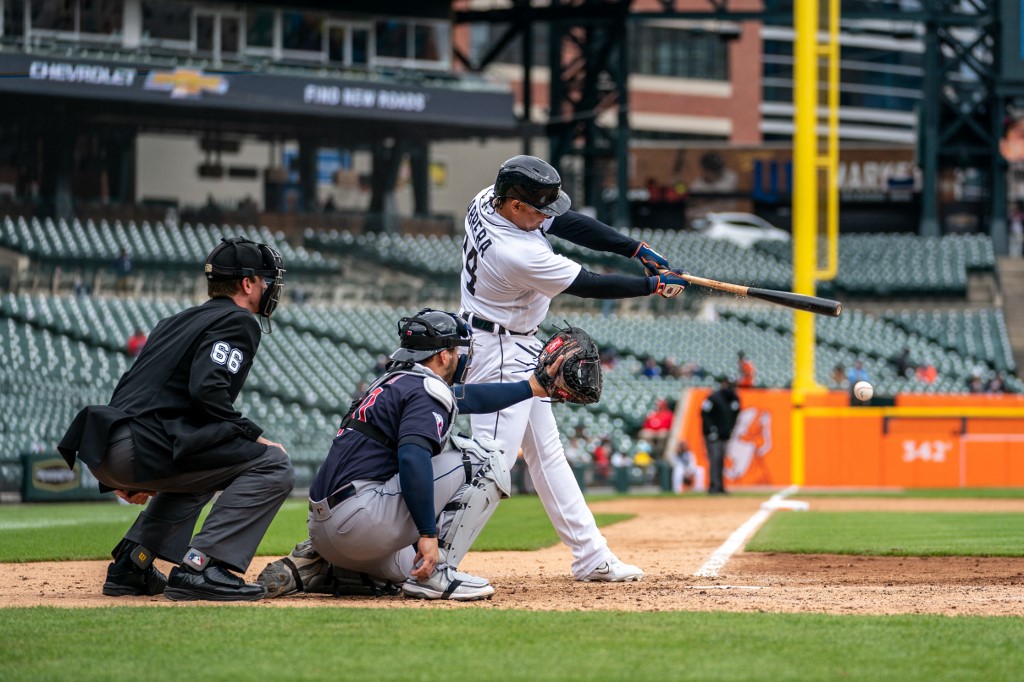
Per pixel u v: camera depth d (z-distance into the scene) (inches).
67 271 3400.6
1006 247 4330.7
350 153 4594.0
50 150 3602.4
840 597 666.2
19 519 1567.4
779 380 3508.9
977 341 3934.5
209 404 622.2
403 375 639.1
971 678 410.9
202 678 411.2
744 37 6555.1
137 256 3540.8
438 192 5172.2
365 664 434.0
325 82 3683.6
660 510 1686.8
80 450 621.0
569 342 655.8
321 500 631.8
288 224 3907.5
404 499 621.6
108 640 484.7
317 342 3321.9
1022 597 667.4
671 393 3235.7
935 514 1545.3
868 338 3902.6
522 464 2455.7
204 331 634.2
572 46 5935.0
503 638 489.4
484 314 725.9
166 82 3496.6
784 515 1533.0
